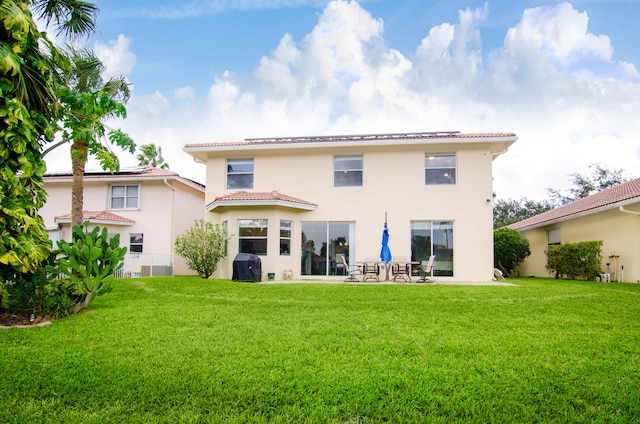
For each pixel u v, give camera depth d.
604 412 3.37
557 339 5.70
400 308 8.47
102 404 3.51
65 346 5.25
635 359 4.78
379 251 16.47
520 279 17.77
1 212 6.14
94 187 21.41
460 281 15.78
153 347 5.22
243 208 16.36
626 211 14.62
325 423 3.21
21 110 6.12
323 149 17.20
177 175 20.66
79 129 7.67
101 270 7.49
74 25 9.88
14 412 3.31
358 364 4.57
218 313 7.74
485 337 5.83
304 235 17.08
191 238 16.17
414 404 3.54
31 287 6.69
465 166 16.25
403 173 16.64
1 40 6.35
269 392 3.74
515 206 42.69
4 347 5.19
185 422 3.17
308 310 8.20
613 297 10.10
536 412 3.40
